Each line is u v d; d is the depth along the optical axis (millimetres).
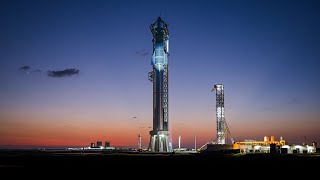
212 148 175000
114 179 52469
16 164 89438
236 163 88750
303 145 169875
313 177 53750
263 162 91750
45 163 94062
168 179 52312
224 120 186500
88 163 93250
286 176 55344
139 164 87188
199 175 58094
